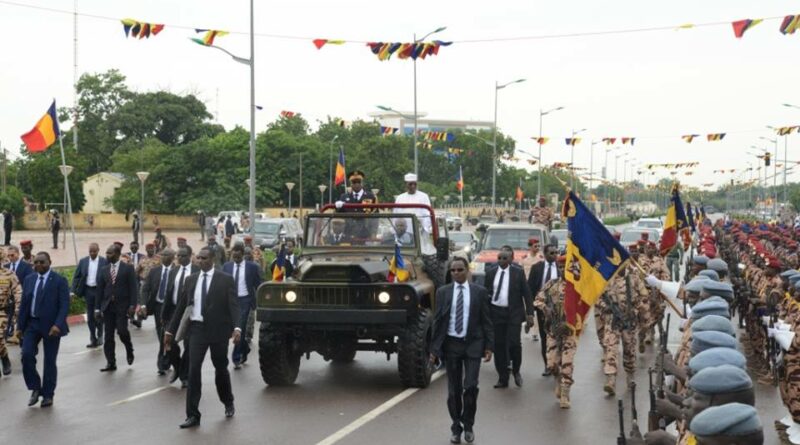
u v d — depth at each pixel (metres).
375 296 11.53
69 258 35.88
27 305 10.72
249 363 13.96
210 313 9.85
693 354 5.57
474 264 19.78
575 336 9.93
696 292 8.69
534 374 13.16
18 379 12.59
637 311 12.43
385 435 9.24
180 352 12.54
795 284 9.95
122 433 9.35
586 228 9.55
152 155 71.19
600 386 12.09
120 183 78.50
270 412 10.37
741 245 22.83
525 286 11.99
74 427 9.63
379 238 13.24
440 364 13.31
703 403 4.36
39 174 68.94
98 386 11.98
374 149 69.12
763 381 12.45
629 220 86.44
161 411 10.43
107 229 67.62
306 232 13.48
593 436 9.28
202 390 11.77
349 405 10.74
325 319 11.47
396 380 12.47
